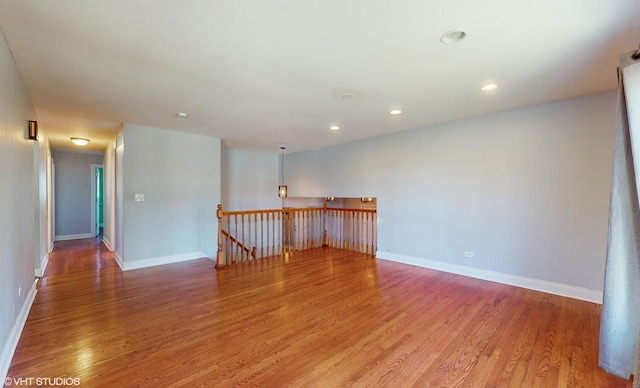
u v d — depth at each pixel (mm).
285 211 5871
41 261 4250
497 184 3814
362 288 3648
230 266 4703
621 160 1858
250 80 2719
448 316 2828
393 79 2693
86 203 7711
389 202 5129
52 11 1691
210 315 2842
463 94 3094
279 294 3436
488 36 1965
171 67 2445
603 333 1922
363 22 1811
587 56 2242
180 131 4891
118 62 2348
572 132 3244
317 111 3729
